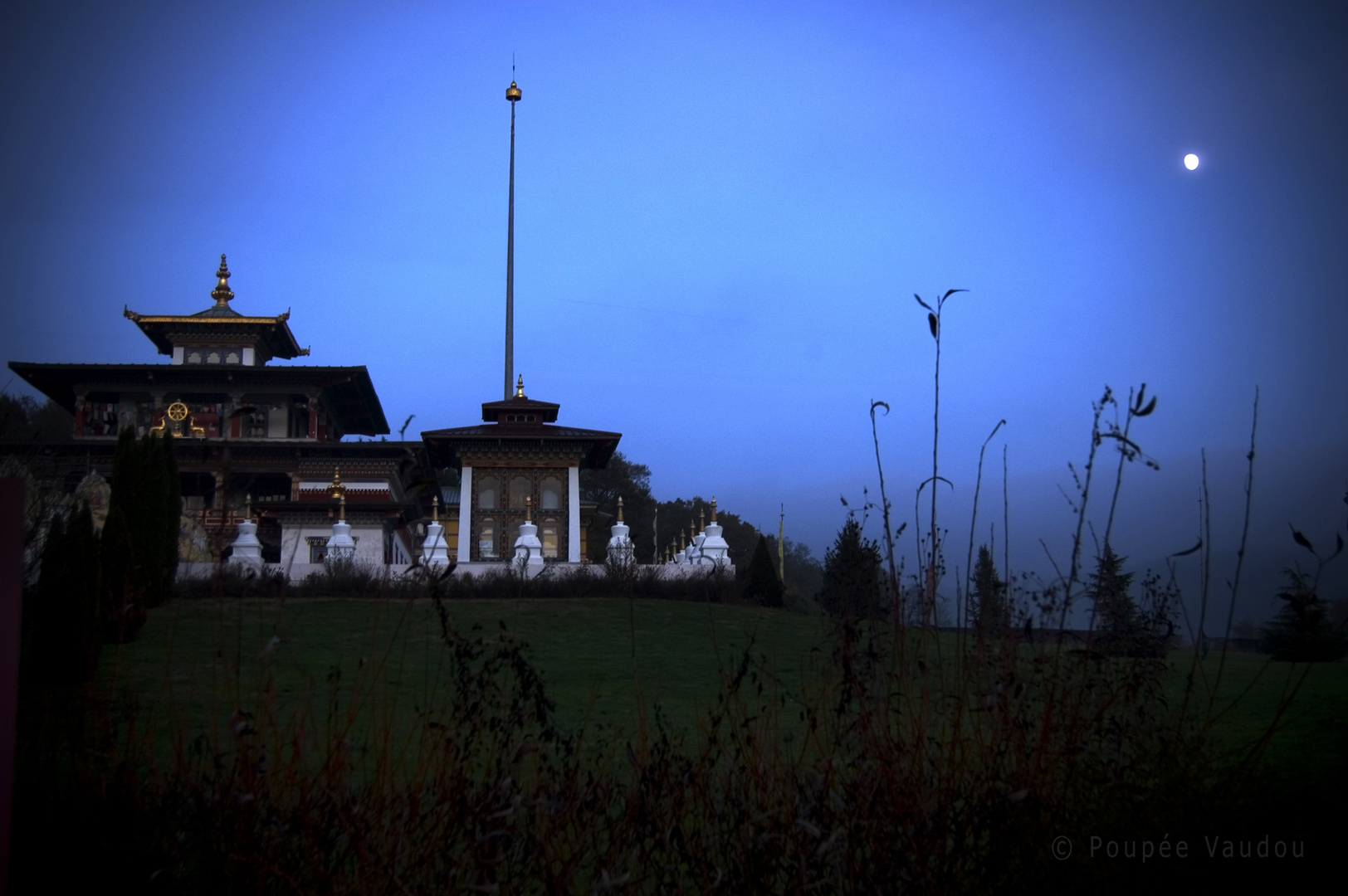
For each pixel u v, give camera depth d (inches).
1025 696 245.9
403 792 238.1
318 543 1742.1
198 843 210.8
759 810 218.4
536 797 216.8
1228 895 213.9
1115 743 251.6
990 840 216.5
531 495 1766.7
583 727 271.6
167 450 964.6
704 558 1315.2
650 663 794.2
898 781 222.5
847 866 205.3
